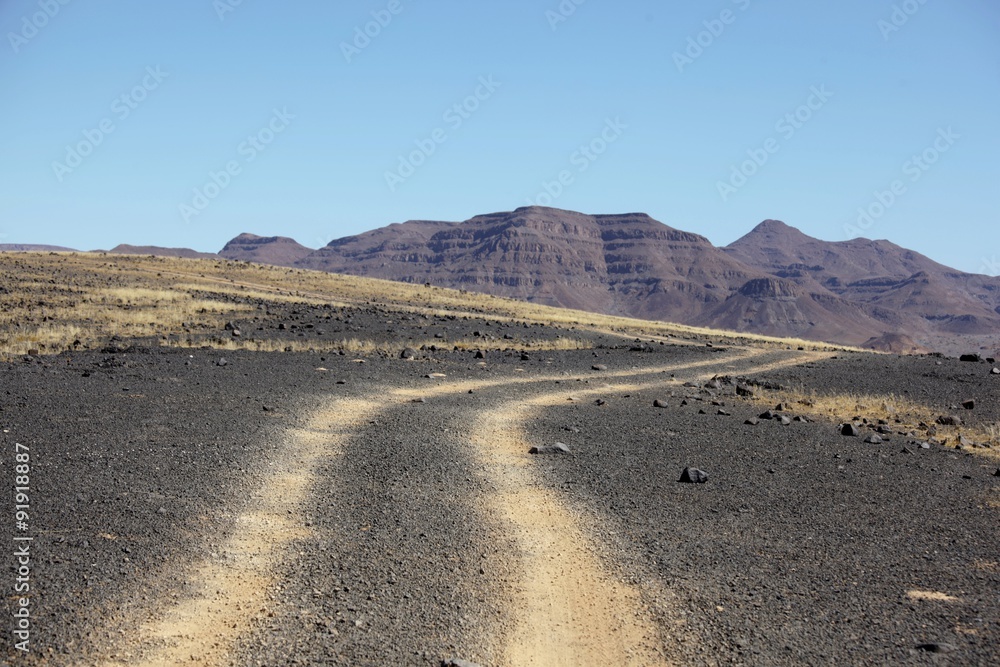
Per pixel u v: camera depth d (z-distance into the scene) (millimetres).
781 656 6688
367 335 35344
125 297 42156
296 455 13102
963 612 7648
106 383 18766
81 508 9516
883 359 37906
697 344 48219
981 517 11008
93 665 6156
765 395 23938
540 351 34844
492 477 12344
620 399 21797
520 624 7238
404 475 12156
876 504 11523
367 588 7832
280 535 9266
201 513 9734
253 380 20984
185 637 6699
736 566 8773
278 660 6371
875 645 6902
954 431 18531
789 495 11875
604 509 10828
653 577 8391
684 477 12469
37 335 28531
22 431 13203
